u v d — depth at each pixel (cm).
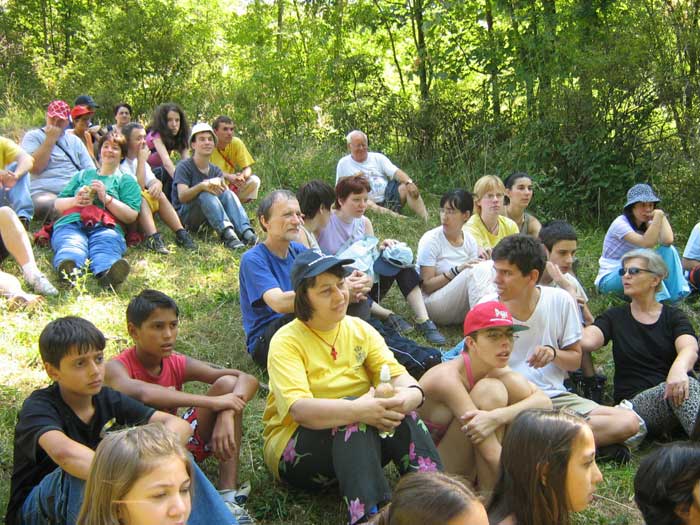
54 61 1423
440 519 225
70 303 589
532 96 1052
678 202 922
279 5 1360
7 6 1486
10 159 694
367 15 1203
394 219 891
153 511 260
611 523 399
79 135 852
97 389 345
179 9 1279
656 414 476
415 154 1123
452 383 398
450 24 1136
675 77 942
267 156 1059
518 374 411
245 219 783
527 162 992
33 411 338
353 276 521
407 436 371
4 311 561
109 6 1310
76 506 316
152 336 403
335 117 1157
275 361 385
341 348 400
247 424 468
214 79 1290
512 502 304
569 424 301
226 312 618
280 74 1217
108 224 661
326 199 627
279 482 410
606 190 948
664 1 974
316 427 363
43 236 677
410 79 1191
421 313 616
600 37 1026
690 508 299
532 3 1080
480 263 612
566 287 568
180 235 744
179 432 358
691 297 699
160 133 907
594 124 964
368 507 346
